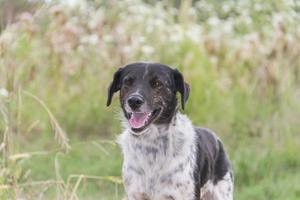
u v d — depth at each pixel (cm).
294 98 1534
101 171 1273
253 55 1463
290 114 1481
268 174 1264
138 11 1543
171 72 825
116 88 845
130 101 777
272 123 1442
